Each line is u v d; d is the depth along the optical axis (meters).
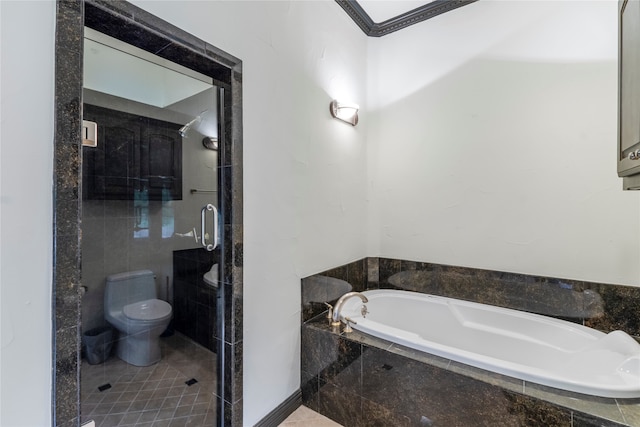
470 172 2.22
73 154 0.93
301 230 1.90
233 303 1.45
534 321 1.87
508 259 2.08
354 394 1.65
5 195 0.83
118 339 1.26
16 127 0.84
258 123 1.58
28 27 0.86
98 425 1.19
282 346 1.74
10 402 0.84
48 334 0.90
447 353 1.46
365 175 2.62
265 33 1.62
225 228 1.47
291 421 1.72
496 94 2.11
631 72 1.16
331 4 2.16
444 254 2.34
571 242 1.88
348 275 2.37
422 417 1.45
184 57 1.31
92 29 1.10
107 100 1.17
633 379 1.21
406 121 2.49
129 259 1.28
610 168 1.76
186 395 1.46
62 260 0.91
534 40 1.97
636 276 1.70
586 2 1.81
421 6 2.30
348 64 2.36
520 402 1.22
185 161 1.43
